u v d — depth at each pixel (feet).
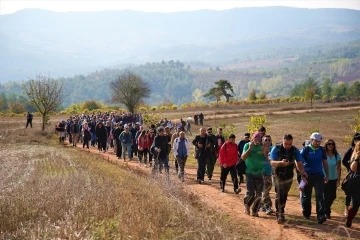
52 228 28.32
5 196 36.68
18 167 61.41
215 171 68.69
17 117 248.93
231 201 42.86
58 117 243.60
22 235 27.55
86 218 30.40
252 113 248.32
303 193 36.63
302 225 34.24
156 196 36.52
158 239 26.55
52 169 59.21
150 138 70.38
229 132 100.07
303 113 247.50
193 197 41.14
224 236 26.32
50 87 139.13
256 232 30.73
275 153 35.22
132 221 28.40
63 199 35.40
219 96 408.05
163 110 299.79
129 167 64.23
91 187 40.96
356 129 77.66
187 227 28.94
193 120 211.41
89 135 101.50
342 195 49.34
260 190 37.24
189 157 88.53
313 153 35.94
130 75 240.12
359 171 33.88
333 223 35.42
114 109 316.19
